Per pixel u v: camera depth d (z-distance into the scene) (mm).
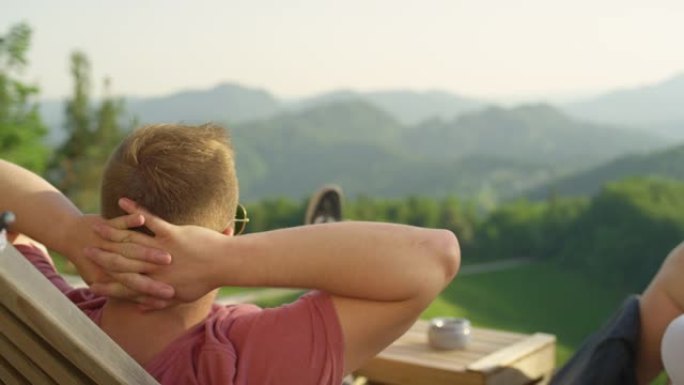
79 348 897
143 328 1102
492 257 15781
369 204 16125
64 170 17922
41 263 1377
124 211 1080
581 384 1970
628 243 14008
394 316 1091
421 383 2318
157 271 1050
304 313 1097
